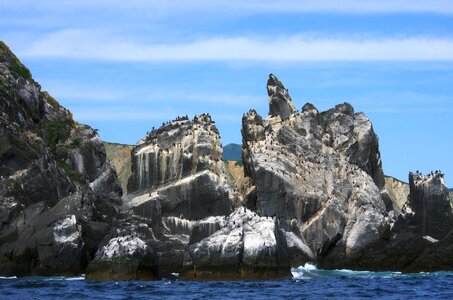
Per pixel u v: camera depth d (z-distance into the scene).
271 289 88.38
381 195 143.38
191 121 134.62
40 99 150.88
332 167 136.12
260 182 130.50
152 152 132.75
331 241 129.50
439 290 89.75
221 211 129.50
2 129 124.88
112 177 147.38
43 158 126.25
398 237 124.00
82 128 150.38
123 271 99.06
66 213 113.75
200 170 130.75
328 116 143.12
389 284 98.00
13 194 116.88
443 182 124.62
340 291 87.50
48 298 77.88
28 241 108.88
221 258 98.19
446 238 120.19
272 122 139.38
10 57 149.88
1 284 92.69
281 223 128.62
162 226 127.06
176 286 90.88
